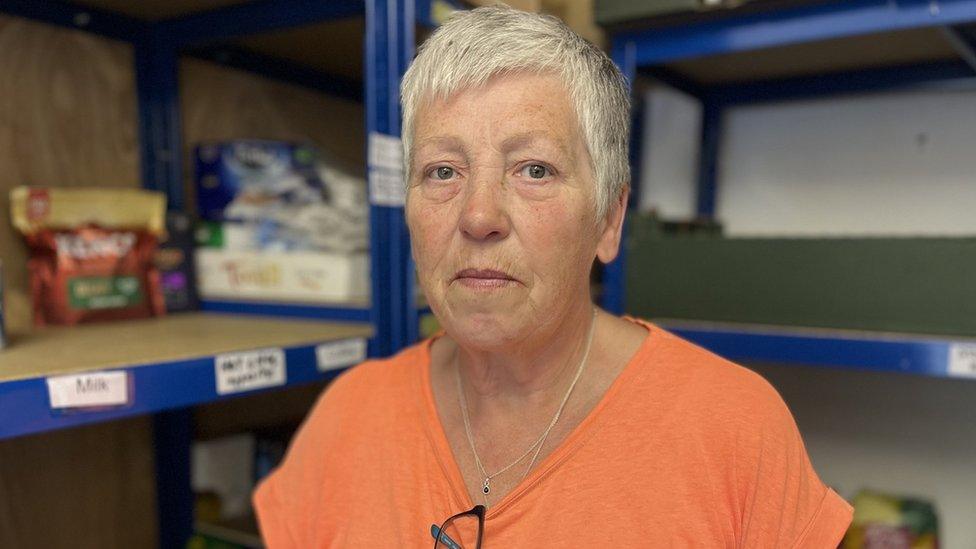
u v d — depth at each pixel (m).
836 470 1.71
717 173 1.85
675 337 0.72
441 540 0.63
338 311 1.20
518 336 0.61
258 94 1.54
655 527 0.59
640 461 0.62
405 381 0.78
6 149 1.15
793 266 1.22
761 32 1.21
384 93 1.09
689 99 1.82
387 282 1.14
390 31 1.08
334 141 1.73
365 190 1.30
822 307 1.20
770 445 0.62
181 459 1.46
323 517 0.74
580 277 0.64
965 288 1.08
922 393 1.60
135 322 1.20
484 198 0.58
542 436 0.67
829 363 1.16
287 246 1.30
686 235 1.51
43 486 1.24
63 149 1.24
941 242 1.10
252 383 0.90
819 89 1.67
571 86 0.60
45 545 1.24
